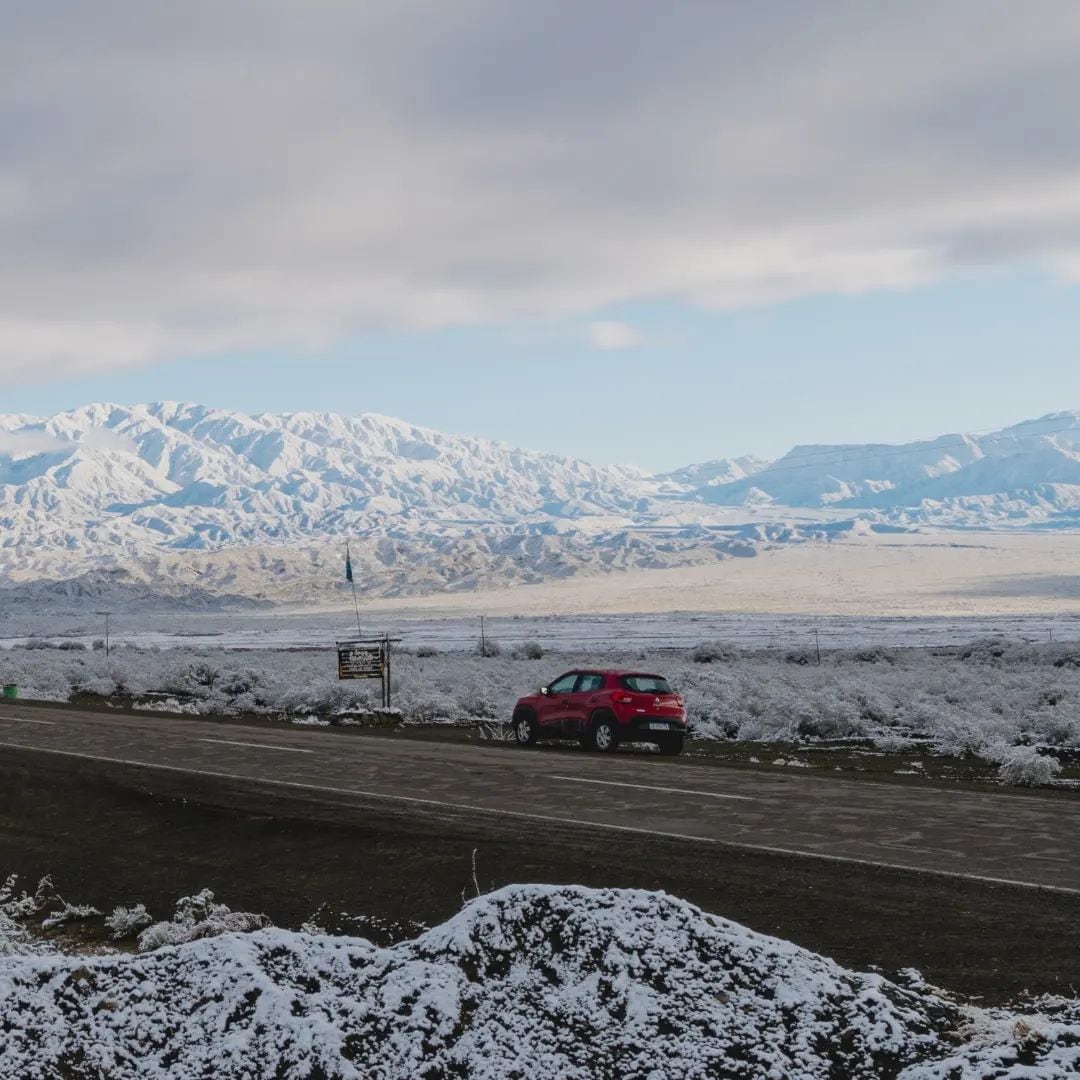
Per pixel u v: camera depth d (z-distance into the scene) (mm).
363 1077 5426
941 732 27781
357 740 26625
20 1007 6027
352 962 6316
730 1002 5922
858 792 17797
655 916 6465
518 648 77312
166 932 10172
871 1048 5723
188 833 15109
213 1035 5750
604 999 5906
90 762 22281
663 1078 5410
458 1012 5812
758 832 14148
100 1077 5633
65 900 12344
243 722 31953
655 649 84562
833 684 43344
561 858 12562
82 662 69312
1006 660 61219
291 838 14312
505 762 22078
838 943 9094
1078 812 15789
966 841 13531
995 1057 5488
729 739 28859
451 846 13336
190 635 150750
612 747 24547
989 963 8469
